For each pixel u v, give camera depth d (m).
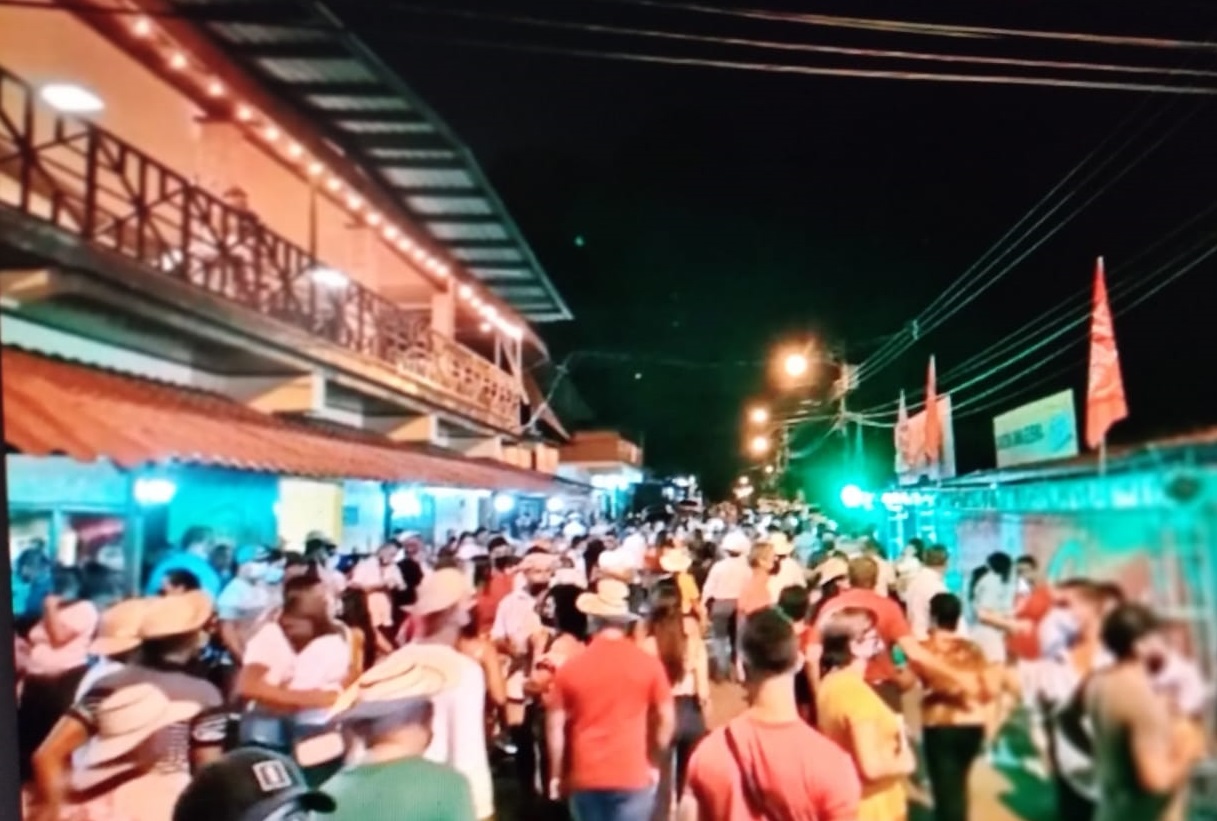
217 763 2.05
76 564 2.68
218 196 2.90
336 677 3.00
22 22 2.78
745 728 2.24
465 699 2.98
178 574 2.71
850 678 2.05
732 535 7.90
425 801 2.43
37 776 2.43
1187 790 1.13
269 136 3.17
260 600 3.01
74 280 2.47
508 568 5.83
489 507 8.57
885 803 1.93
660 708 3.66
